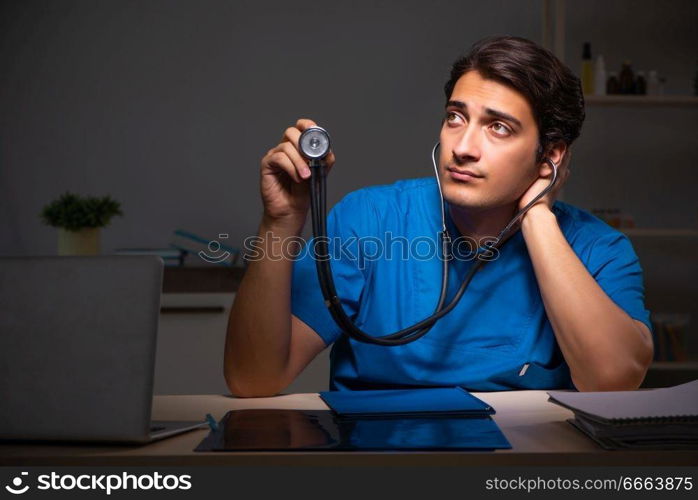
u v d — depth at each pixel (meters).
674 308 3.40
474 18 3.37
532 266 1.31
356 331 1.15
